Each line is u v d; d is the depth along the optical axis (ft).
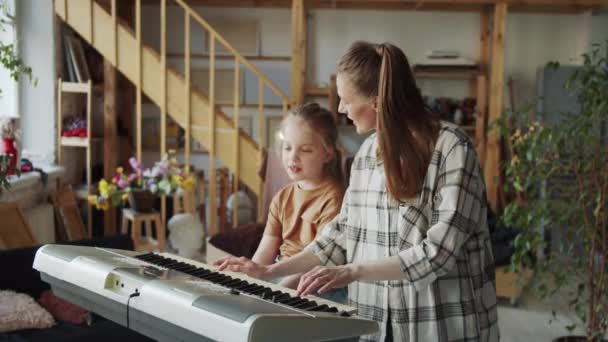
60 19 18.33
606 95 10.09
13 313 8.60
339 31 22.16
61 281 5.40
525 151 10.85
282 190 6.86
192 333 4.20
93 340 8.46
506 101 22.04
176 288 4.38
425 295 5.08
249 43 22.21
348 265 4.80
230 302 4.07
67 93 18.74
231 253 12.44
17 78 14.79
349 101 5.15
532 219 10.60
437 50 21.79
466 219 4.83
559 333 12.90
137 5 17.79
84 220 19.13
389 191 4.98
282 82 22.35
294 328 3.91
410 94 4.94
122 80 22.06
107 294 4.81
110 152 19.70
